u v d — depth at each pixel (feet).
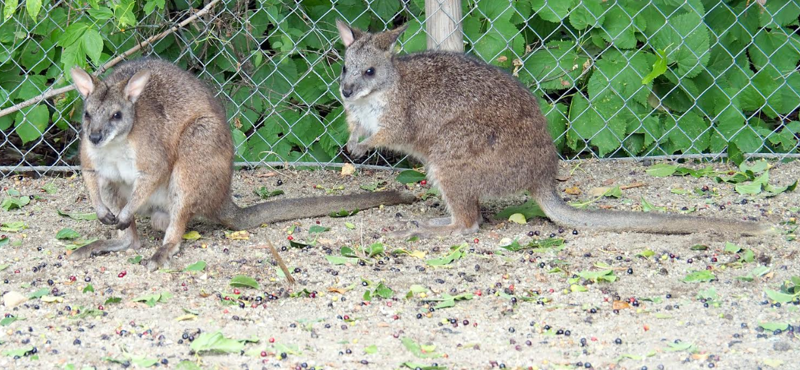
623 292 15.52
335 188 17.71
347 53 16.85
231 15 17.79
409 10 18.15
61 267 15.90
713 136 18.19
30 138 17.72
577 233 16.53
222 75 17.98
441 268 15.90
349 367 14.64
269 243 15.65
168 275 15.79
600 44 17.98
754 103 18.19
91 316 15.19
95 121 15.94
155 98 16.17
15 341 14.88
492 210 17.19
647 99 18.21
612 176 17.84
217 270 15.87
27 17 17.66
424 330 15.06
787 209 16.98
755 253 16.03
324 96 18.02
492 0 17.85
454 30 17.66
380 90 16.74
